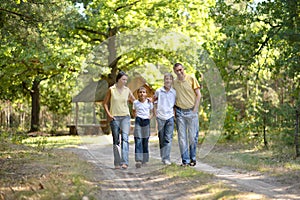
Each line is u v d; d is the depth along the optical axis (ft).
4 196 20.22
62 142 56.70
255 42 42.50
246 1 42.60
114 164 30.01
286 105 44.62
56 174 25.76
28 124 99.86
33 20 38.70
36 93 85.92
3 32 38.27
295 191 22.54
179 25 66.64
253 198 19.93
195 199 20.08
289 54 39.88
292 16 37.37
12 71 69.87
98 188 22.85
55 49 60.34
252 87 74.33
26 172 26.45
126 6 66.49
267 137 48.49
